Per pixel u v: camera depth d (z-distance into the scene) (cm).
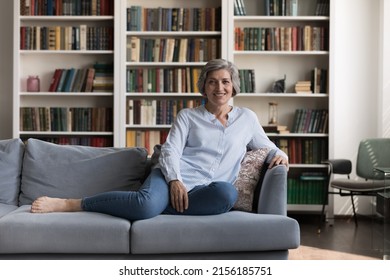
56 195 383
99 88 654
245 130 369
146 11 648
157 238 313
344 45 663
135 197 325
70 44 650
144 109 653
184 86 651
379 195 477
